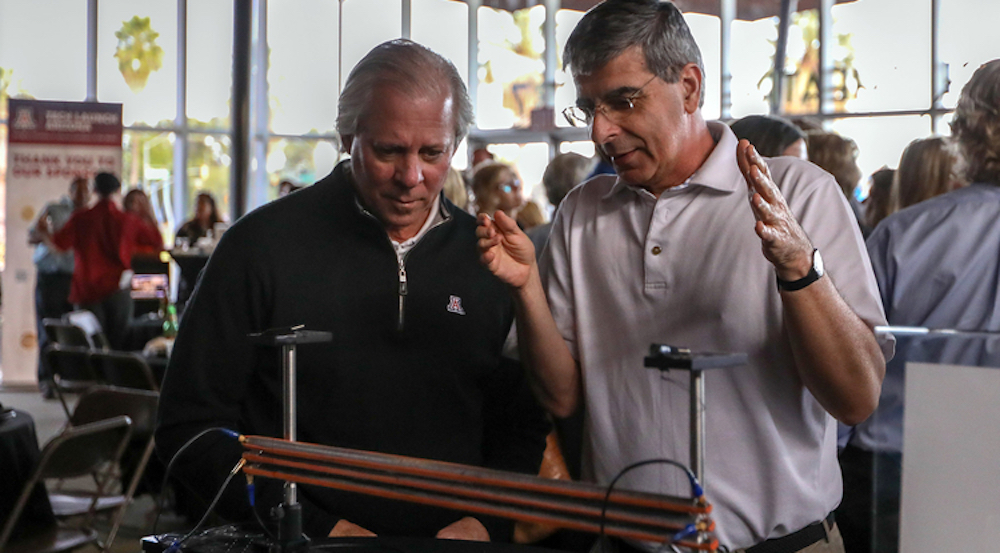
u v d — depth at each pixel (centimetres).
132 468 412
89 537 282
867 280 127
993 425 84
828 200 132
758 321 132
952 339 89
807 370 122
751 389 133
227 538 115
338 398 147
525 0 957
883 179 338
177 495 407
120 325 715
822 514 137
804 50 847
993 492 84
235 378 148
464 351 154
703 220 136
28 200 744
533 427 162
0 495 277
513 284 133
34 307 768
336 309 146
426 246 152
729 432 134
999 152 187
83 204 733
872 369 120
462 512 147
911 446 89
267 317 147
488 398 163
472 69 987
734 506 133
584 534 169
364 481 102
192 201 994
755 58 880
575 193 155
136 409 330
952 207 189
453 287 153
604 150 136
